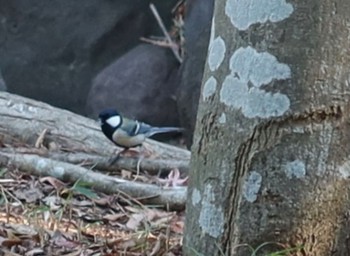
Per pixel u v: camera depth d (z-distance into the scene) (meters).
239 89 6.01
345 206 5.99
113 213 9.33
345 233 6.03
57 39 16.42
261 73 5.91
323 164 5.89
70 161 10.86
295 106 5.84
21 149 11.16
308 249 5.96
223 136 6.11
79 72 16.48
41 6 16.34
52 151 11.41
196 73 14.61
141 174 11.00
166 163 11.00
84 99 16.52
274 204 5.93
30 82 16.52
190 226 6.40
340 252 6.04
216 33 6.27
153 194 9.75
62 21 16.38
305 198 5.89
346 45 5.84
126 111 15.92
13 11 16.34
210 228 6.20
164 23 16.42
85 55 16.44
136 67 16.08
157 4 16.41
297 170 5.88
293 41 5.82
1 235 7.94
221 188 6.12
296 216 5.91
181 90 14.88
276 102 5.87
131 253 7.74
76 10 16.38
